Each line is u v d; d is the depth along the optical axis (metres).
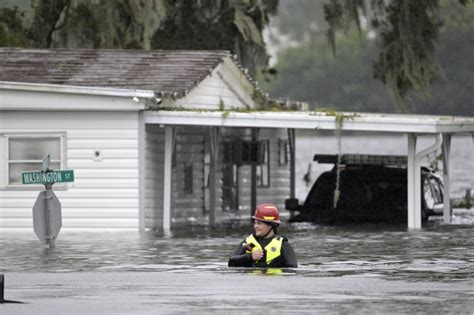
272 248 58.56
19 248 73.44
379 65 133.00
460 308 43.44
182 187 103.69
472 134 105.56
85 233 89.81
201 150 107.06
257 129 112.12
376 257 65.50
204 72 99.44
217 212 110.00
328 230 90.06
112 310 43.06
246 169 116.62
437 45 132.50
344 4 130.25
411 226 93.38
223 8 130.38
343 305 44.28
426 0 131.62
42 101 92.94
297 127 92.06
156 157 96.75
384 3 131.50
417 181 93.19
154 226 96.31
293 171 118.88
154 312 42.50
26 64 100.56
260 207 59.00
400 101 132.62
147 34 122.19
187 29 130.50
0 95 93.44
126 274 56.09
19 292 48.81
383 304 44.53
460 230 89.19
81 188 93.38
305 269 58.00
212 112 92.81
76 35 129.25
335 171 103.94
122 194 93.12
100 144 93.31
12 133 94.50
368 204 102.12
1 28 132.88
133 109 92.31
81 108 92.50
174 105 96.81
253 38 127.25
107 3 127.56
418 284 51.22
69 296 47.34
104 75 98.75
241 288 49.59
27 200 94.44
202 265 60.56
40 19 131.88
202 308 43.47
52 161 94.12
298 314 41.94
